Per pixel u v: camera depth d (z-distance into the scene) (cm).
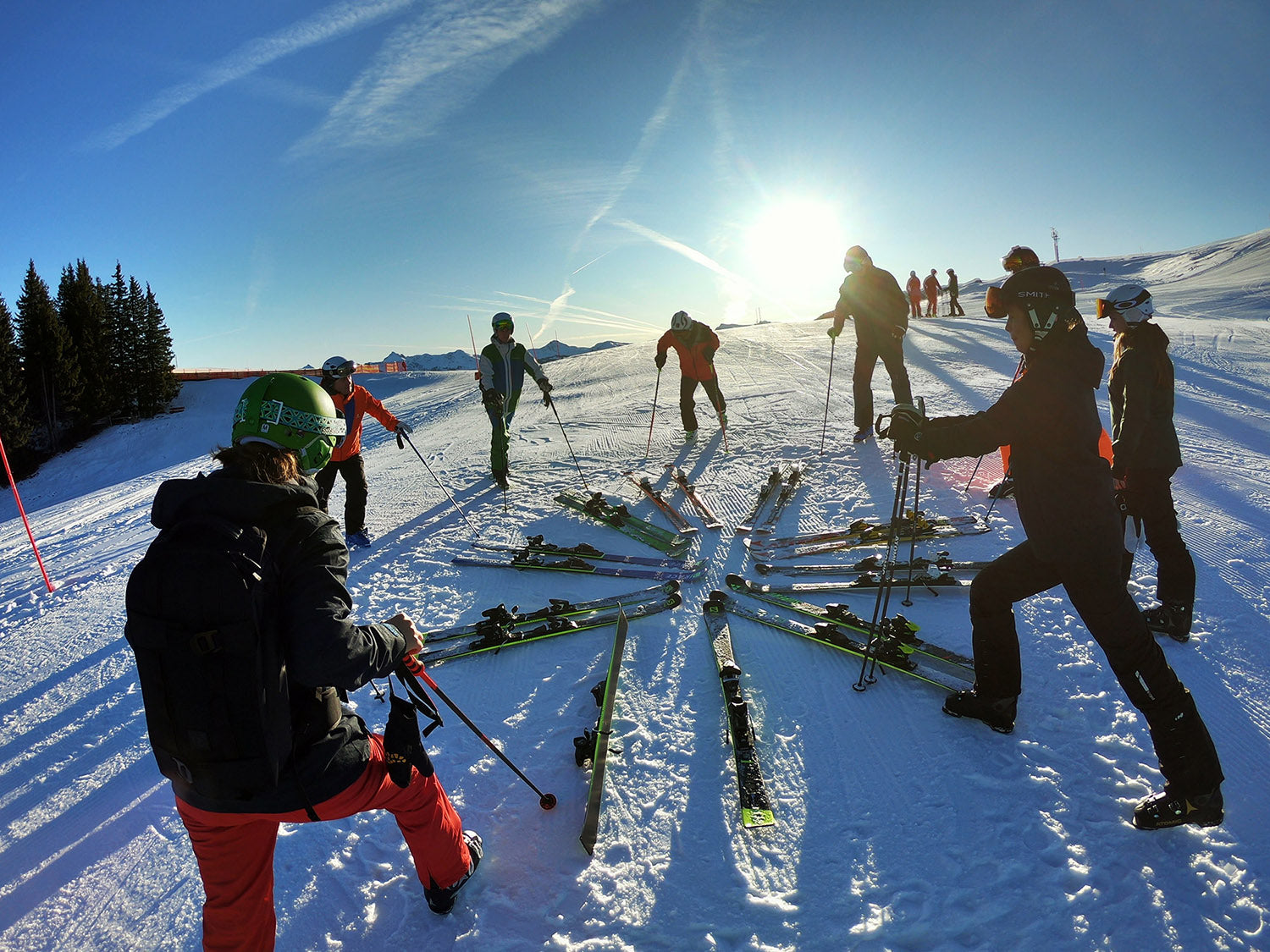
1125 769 262
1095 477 239
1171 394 335
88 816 295
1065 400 237
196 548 155
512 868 247
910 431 280
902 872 232
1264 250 6375
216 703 154
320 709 181
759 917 221
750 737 291
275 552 163
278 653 161
